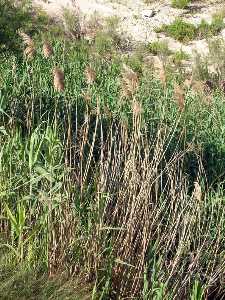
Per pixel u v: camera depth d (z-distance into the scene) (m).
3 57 11.97
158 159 5.27
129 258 5.03
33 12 17.77
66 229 5.16
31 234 5.14
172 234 5.04
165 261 4.99
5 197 5.47
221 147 8.04
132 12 19.81
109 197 5.01
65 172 5.18
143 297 4.66
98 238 5.05
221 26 18.92
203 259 5.20
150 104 8.74
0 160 5.50
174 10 20.12
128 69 5.21
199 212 5.14
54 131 5.42
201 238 5.46
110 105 8.80
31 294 4.85
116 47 16.64
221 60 14.83
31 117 6.36
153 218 5.22
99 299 4.95
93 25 17.95
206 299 5.02
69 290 4.95
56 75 5.05
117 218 5.27
